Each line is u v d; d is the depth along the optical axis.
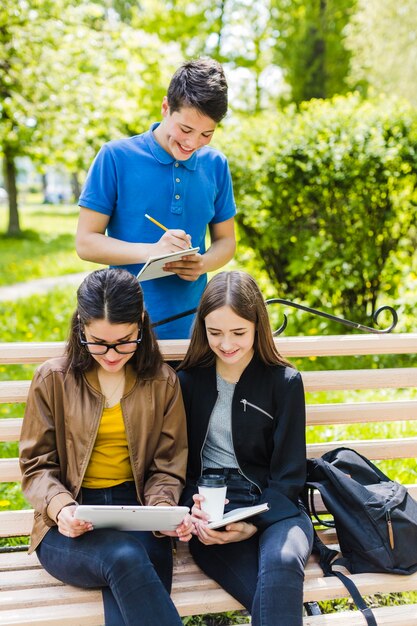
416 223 5.96
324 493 2.37
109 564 2.00
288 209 6.13
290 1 20.88
